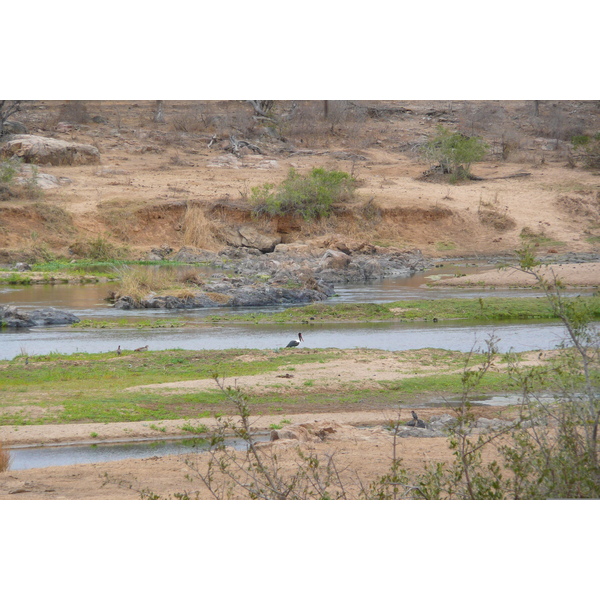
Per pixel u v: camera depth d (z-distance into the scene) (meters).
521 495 8.99
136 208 71.31
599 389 10.14
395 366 21.86
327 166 92.88
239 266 60.19
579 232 77.88
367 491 10.46
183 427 15.54
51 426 15.51
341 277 56.09
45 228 66.56
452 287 49.91
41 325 33.25
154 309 39.25
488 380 20.06
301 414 16.88
